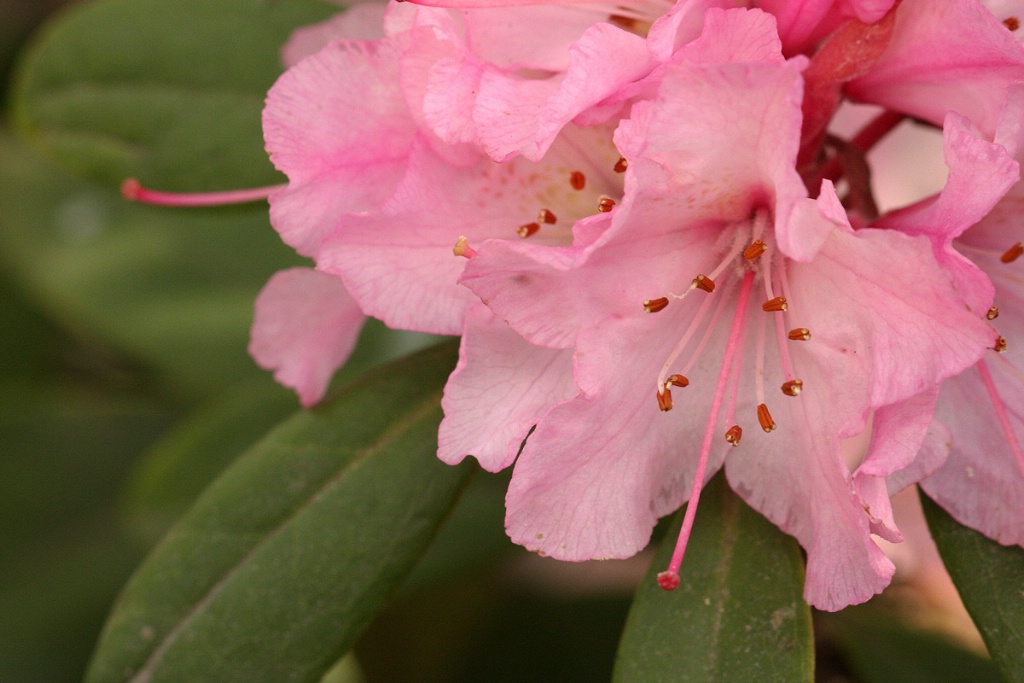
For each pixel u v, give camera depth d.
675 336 0.30
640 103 0.28
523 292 0.29
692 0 0.28
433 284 0.30
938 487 0.30
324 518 0.32
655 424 0.30
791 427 0.30
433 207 0.30
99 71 0.35
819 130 0.30
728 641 0.30
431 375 0.32
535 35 0.30
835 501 0.29
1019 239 0.30
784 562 0.30
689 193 0.29
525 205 0.30
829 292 0.29
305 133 0.30
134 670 0.32
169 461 0.36
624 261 0.29
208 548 0.32
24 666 0.37
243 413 0.37
